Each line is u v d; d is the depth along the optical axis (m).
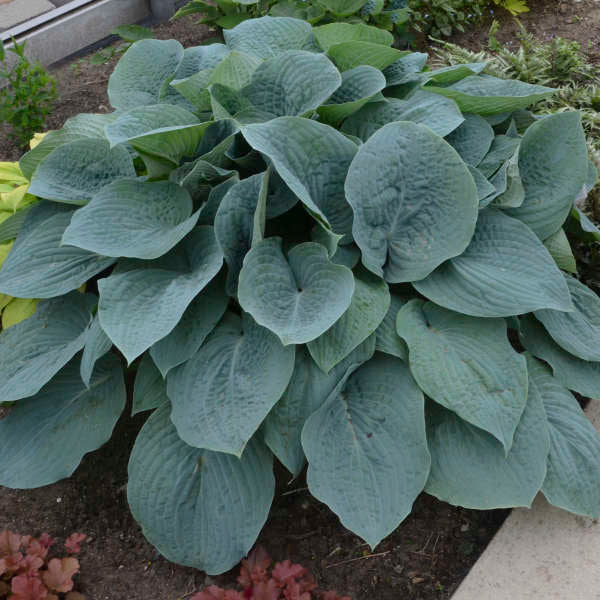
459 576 1.21
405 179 1.20
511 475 1.12
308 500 1.31
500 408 1.11
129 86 1.60
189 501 1.16
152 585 1.22
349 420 1.15
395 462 1.10
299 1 2.21
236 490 1.16
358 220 1.17
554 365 1.26
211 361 1.16
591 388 1.25
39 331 1.33
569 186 1.31
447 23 2.49
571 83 2.19
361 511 1.08
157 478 1.16
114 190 1.24
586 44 2.45
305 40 1.57
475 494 1.12
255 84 1.37
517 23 2.58
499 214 1.27
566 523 1.21
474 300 1.18
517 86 1.48
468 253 1.25
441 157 1.18
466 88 1.53
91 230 1.19
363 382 1.19
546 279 1.19
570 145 1.32
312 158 1.20
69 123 1.52
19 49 1.98
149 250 1.16
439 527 1.27
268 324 1.05
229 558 1.14
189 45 2.52
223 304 1.20
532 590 1.13
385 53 1.46
